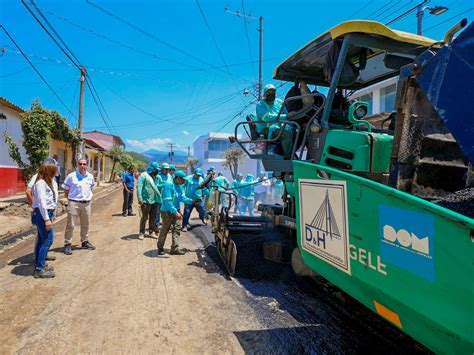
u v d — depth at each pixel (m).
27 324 3.61
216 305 4.21
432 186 2.72
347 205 2.33
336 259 2.47
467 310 1.56
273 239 5.85
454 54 2.27
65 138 17.80
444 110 2.30
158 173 8.94
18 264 5.71
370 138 3.44
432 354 2.91
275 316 3.91
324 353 3.16
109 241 7.73
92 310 3.98
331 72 4.19
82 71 19.52
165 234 6.52
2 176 14.10
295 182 3.03
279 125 5.00
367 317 3.78
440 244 1.67
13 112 15.09
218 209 6.66
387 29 3.73
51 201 5.29
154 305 4.16
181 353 3.11
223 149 44.44
